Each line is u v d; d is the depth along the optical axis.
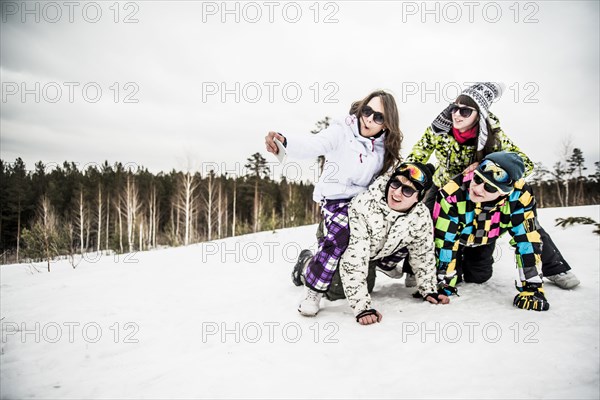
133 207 25.72
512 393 1.43
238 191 34.03
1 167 33.47
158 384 1.64
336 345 1.97
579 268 3.31
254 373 1.70
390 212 2.35
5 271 5.52
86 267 5.33
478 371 1.62
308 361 1.80
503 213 2.55
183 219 32.47
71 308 2.96
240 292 3.27
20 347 2.15
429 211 2.71
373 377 1.62
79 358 1.98
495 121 2.77
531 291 2.42
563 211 7.31
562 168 21.39
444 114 2.83
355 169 2.48
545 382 1.50
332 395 1.49
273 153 2.31
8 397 1.56
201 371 1.75
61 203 33.28
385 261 2.82
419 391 1.49
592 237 4.60
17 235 28.66
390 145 2.55
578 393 1.40
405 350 1.86
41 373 1.80
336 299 2.87
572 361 1.64
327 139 2.45
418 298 2.73
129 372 1.79
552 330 1.99
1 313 2.88
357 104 2.64
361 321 2.25
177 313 2.71
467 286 2.93
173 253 6.45
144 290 3.54
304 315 2.45
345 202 2.50
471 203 2.57
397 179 2.27
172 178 38.62
